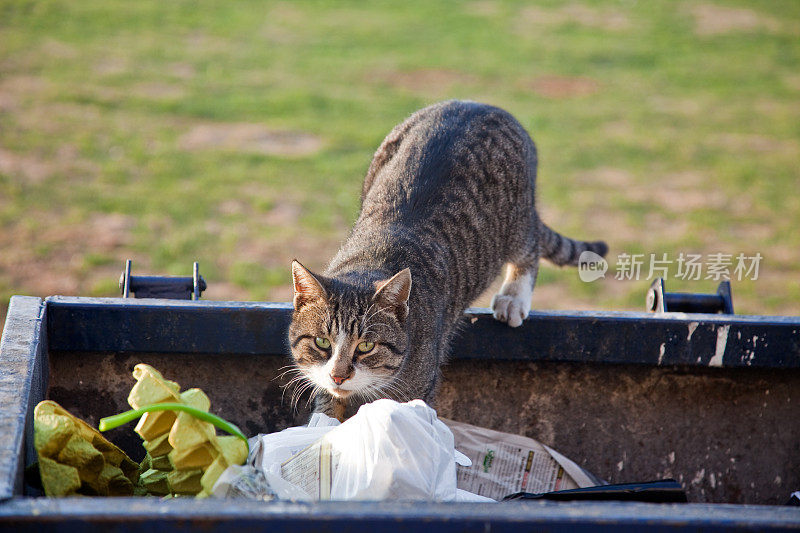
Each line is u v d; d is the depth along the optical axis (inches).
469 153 207.6
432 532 89.2
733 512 92.3
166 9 917.2
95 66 713.0
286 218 462.6
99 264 393.4
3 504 88.3
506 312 172.4
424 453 119.3
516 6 1023.6
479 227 206.2
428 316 182.2
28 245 406.6
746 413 173.0
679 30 959.0
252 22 896.3
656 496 129.6
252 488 112.9
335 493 119.3
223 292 375.6
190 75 713.0
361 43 845.8
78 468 122.4
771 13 1047.6
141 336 161.0
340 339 172.1
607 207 503.5
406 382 180.2
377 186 207.8
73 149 536.1
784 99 749.9
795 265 439.5
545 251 245.1
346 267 188.5
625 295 400.2
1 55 714.2
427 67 776.9
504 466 162.4
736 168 580.4
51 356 160.7
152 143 557.9
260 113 632.4
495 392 176.7
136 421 164.2
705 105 723.4
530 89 734.5
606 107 702.5
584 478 161.0
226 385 169.6
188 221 449.7
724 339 166.9
